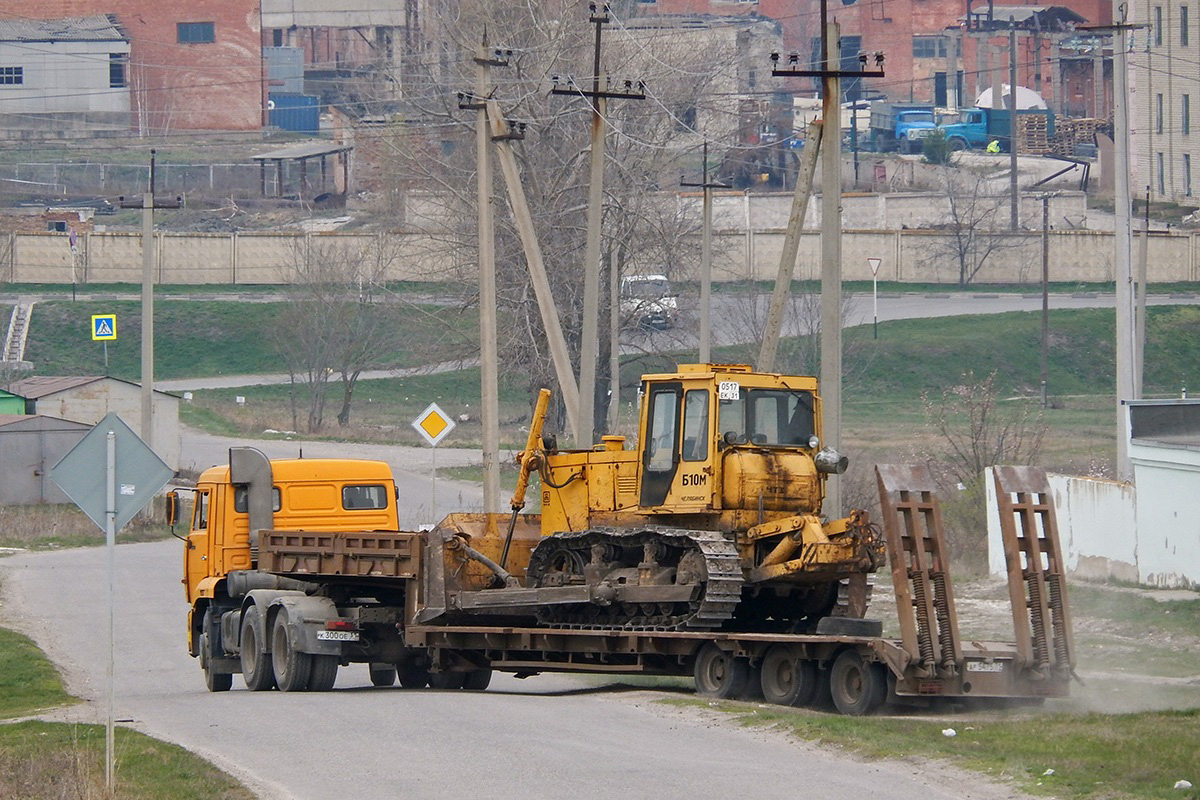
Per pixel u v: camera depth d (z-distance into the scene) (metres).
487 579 89.81
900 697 68.69
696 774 54.44
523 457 88.69
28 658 106.81
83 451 63.44
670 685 87.19
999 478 70.69
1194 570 118.38
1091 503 130.25
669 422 81.44
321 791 54.12
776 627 83.19
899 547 67.56
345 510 102.69
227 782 56.38
